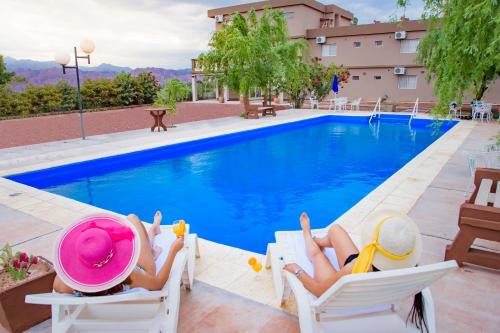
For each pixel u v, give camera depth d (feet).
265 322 8.78
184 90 50.49
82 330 6.85
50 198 19.13
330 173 29.04
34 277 8.64
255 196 23.47
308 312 7.10
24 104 70.95
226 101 93.81
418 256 6.61
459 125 46.03
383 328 6.91
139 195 23.79
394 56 76.33
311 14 86.74
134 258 6.31
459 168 24.08
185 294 10.00
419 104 70.49
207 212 20.74
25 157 29.40
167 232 11.28
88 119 62.13
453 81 17.85
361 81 81.76
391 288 6.23
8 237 14.11
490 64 16.52
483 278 10.53
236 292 10.09
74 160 27.84
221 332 8.42
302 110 68.49
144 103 93.56
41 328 8.69
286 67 59.62
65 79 80.02
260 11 86.99
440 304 9.30
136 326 6.84
